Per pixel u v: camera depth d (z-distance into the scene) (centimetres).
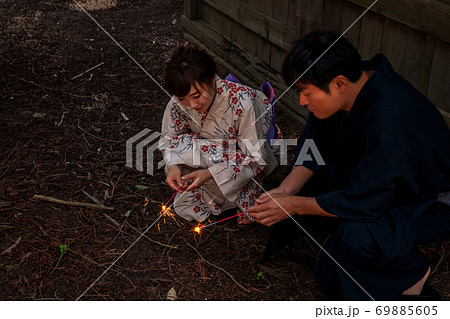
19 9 632
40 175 325
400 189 216
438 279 254
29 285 246
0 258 260
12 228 279
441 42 288
